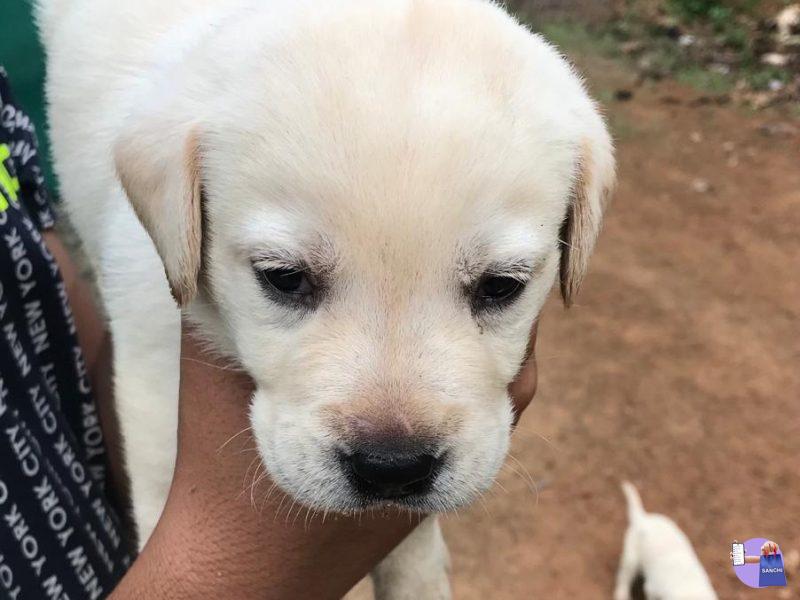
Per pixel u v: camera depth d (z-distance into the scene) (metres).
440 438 0.17
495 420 0.19
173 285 0.19
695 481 0.48
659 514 0.46
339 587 0.17
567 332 0.56
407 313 0.17
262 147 0.17
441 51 0.17
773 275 0.61
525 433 0.50
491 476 0.18
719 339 0.56
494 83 0.17
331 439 0.17
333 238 0.17
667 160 0.75
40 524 0.17
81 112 0.27
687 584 0.41
